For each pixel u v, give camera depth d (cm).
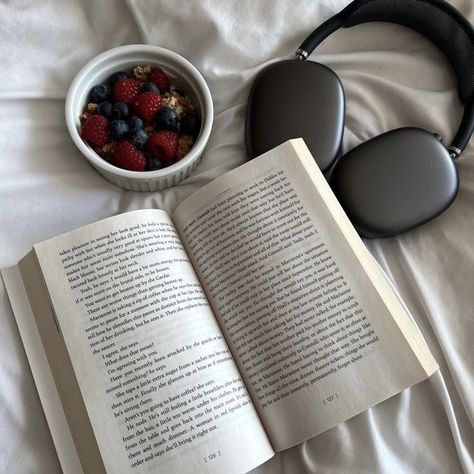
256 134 64
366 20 69
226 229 58
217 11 64
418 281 61
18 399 54
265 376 55
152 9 64
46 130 64
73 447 53
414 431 56
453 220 64
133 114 64
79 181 64
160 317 53
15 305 56
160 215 59
